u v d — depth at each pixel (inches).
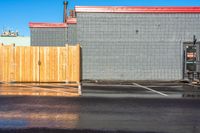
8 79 947.3
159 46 1007.0
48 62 944.9
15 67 946.1
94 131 363.9
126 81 992.2
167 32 1005.8
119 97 634.8
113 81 987.9
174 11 1001.5
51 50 947.3
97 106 524.1
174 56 1007.6
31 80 946.1
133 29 1006.4
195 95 673.0
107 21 1005.2
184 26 1006.4
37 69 944.9
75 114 455.5
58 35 1160.8
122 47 1007.6
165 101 585.0
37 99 597.0
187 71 1005.2
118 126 387.5
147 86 856.9
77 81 944.9
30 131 361.1
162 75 1007.0
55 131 362.3
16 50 947.3
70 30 1159.6
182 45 1006.4
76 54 946.7
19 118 426.9
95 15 1003.9
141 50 1006.4
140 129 374.0
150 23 1006.4
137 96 652.7
